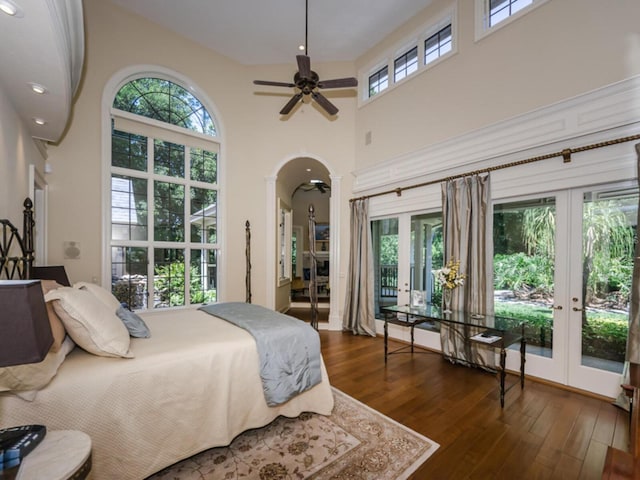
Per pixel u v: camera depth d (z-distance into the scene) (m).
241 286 5.32
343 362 3.71
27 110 2.64
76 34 2.30
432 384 3.06
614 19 2.71
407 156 4.50
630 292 2.55
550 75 3.09
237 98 5.37
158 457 1.70
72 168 3.76
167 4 4.16
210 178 5.15
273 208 5.55
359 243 5.16
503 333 2.72
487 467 1.86
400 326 4.65
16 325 0.92
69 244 3.72
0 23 1.65
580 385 2.88
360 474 1.79
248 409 2.08
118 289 4.19
